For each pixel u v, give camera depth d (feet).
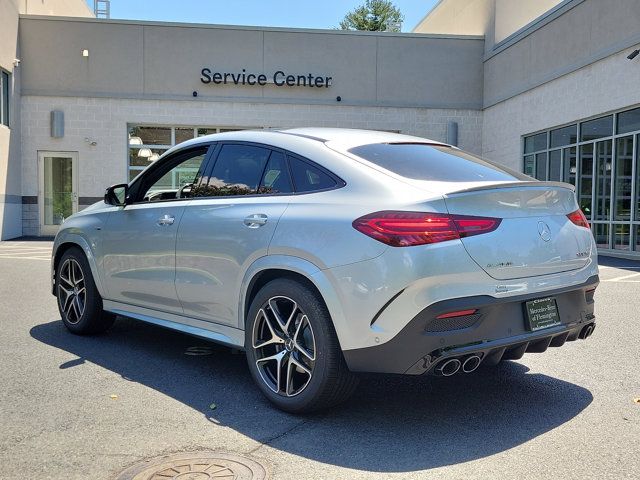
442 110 66.80
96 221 18.17
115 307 17.85
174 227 15.31
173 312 15.81
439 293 10.80
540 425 11.91
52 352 17.08
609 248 46.34
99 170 62.75
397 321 10.85
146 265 16.19
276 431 11.59
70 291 19.31
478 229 11.24
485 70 66.64
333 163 12.79
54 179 62.59
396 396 13.67
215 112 64.13
